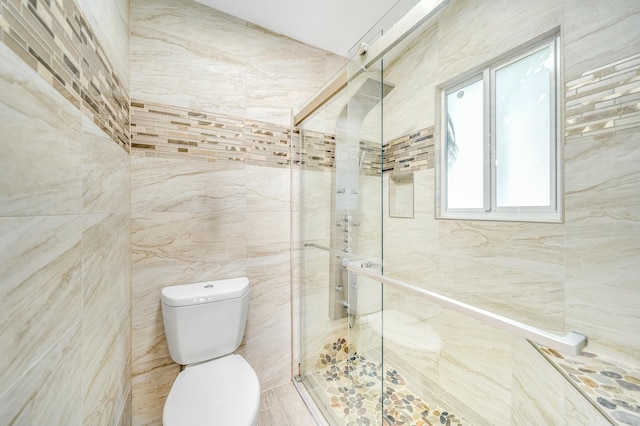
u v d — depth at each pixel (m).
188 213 1.20
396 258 1.57
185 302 1.04
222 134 1.28
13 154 0.33
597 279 0.82
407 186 1.53
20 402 0.34
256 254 1.38
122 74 0.93
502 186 1.13
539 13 0.95
